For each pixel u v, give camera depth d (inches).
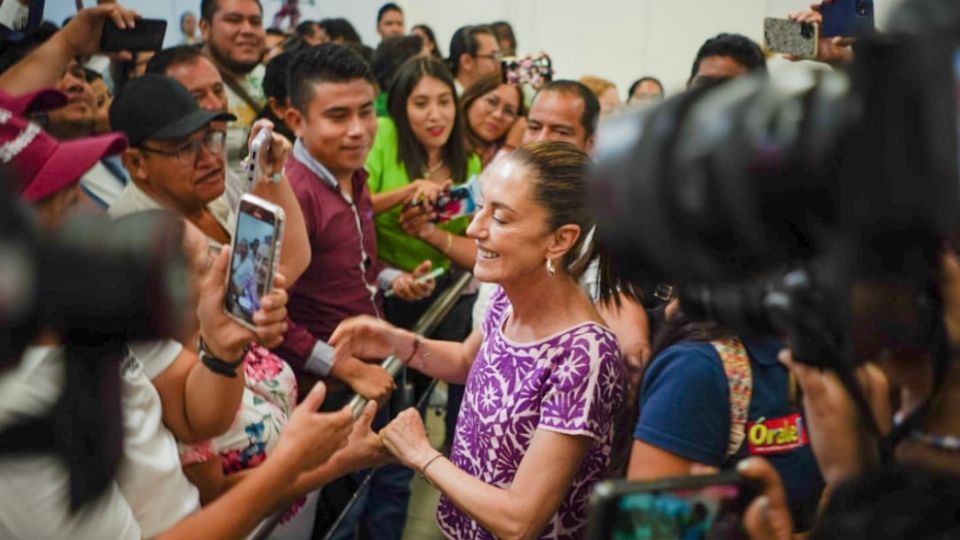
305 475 56.0
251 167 66.6
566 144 56.1
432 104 117.6
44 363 29.2
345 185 88.9
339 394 80.6
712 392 42.0
